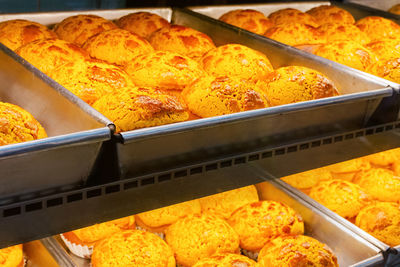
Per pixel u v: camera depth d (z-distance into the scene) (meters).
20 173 0.56
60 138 0.56
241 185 0.68
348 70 0.79
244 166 0.68
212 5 1.14
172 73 0.75
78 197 0.59
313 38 0.99
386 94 0.74
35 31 0.87
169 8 1.09
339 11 1.14
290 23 1.00
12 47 0.85
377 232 0.85
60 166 0.57
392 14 1.14
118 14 1.04
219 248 0.77
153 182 0.63
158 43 0.92
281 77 0.77
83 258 0.79
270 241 0.77
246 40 0.94
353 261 0.80
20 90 0.71
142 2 1.11
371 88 0.76
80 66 0.73
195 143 0.64
